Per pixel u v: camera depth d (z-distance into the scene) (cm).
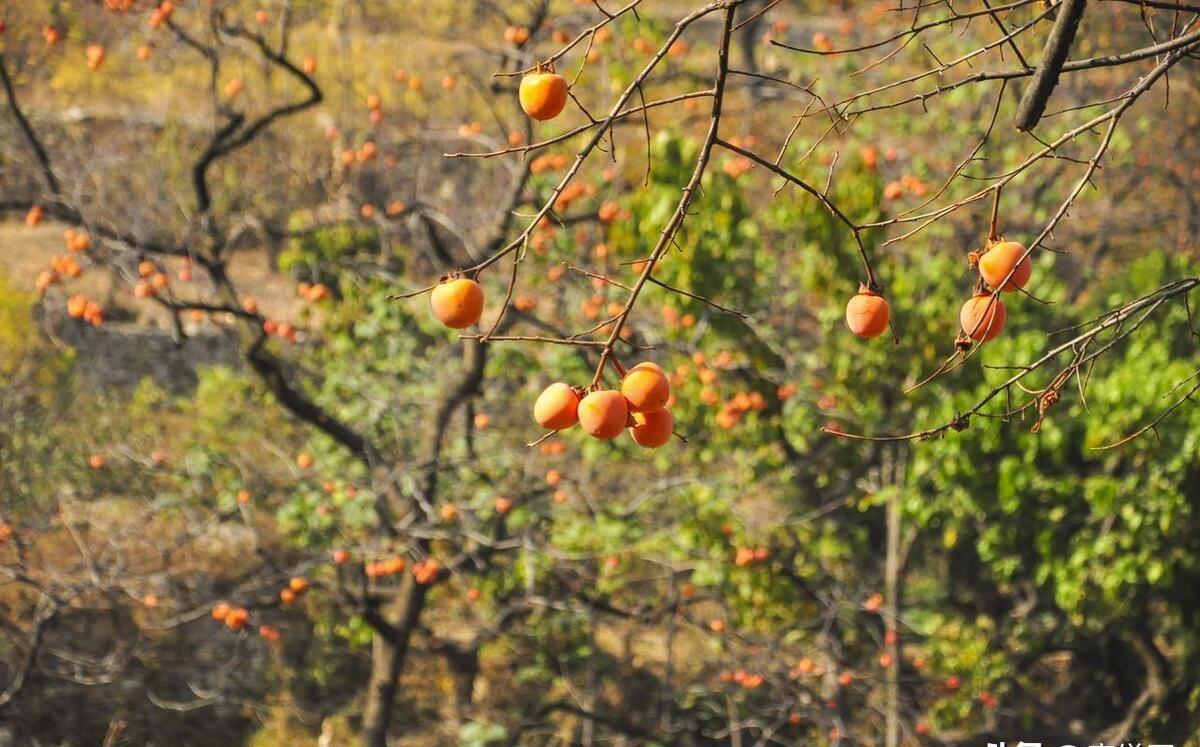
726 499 948
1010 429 838
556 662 1234
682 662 1252
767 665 1027
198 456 1007
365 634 984
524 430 1179
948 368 301
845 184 919
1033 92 300
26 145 1306
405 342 1055
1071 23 285
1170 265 1003
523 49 916
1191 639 953
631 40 1041
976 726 1112
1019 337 870
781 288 1065
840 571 1112
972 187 1061
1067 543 898
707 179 920
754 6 1942
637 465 1135
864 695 1108
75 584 948
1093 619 983
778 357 970
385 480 894
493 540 969
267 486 1055
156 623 1226
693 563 962
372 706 945
